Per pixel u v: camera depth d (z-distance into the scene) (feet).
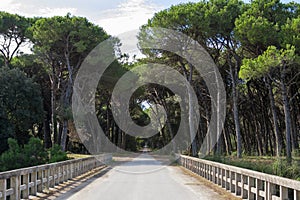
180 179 72.79
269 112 142.00
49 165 53.93
